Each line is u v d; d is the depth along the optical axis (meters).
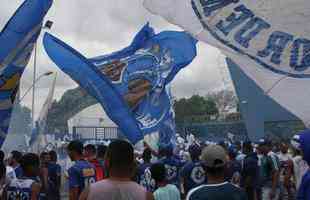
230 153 10.92
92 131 19.50
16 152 8.88
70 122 19.83
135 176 8.26
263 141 12.43
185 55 12.39
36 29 6.26
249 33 3.86
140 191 3.70
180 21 4.01
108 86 8.84
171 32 12.41
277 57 3.78
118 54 12.84
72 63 8.69
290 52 3.75
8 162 9.42
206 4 3.96
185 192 8.41
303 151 3.82
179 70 12.53
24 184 6.00
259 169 11.63
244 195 3.63
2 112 6.39
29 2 6.14
